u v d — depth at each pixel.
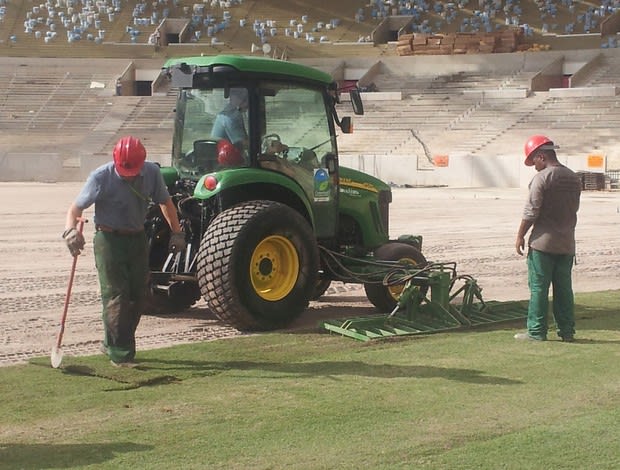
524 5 57.38
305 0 60.91
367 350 8.05
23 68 55.97
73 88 55.00
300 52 56.19
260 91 9.26
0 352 7.93
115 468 4.97
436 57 54.16
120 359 7.31
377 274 9.87
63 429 5.66
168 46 57.12
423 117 49.88
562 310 8.56
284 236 8.88
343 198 10.37
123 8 59.97
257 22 58.59
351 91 9.92
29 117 52.56
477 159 40.66
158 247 9.66
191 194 9.45
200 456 5.17
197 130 9.55
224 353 7.87
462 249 16.64
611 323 9.51
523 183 39.66
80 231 7.12
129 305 7.35
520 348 8.20
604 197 32.66
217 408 6.15
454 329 9.08
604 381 6.96
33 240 17.80
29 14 59.22
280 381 6.90
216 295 8.59
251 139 9.20
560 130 45.53
